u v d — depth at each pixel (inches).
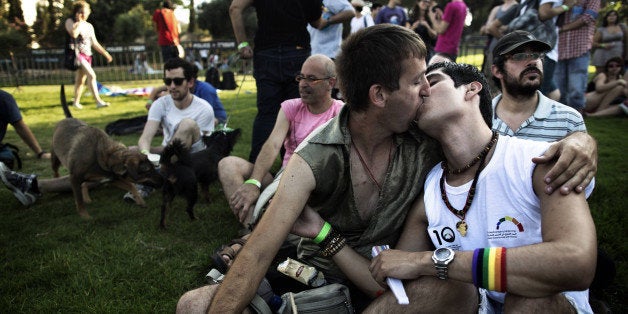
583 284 52.5
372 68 65.2
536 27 208.8
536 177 60.3
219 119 227.9
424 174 74.6
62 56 699.4
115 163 154.4
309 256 86.4
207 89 225.1
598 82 312.7
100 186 190.4
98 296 107.3
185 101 186.2
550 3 200.5
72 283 112.9
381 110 67.9
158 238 138.5
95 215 158.7
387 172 73.9
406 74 65.0
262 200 96.3
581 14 256.2
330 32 239.5
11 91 565.6
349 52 68.1
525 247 55.4
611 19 334.6
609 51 334.3
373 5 442.6
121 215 157.6
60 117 350.0
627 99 302.4
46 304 104.0
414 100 66.2
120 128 277.1
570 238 52.9
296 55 170.4
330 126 73.9
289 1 164.9
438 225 69.8
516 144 64.2
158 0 1510.8
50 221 153.6
